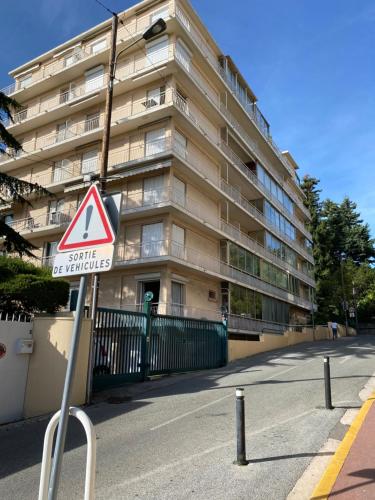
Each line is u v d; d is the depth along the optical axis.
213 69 25.94
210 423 7.43
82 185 24.12
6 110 14.10
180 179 22.92
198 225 23.78
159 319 13.98
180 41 23.44
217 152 26.09
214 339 17.03
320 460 5.29
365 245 56.94
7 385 8.42
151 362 13.29
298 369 14.22
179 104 23.03
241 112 30.39
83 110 26.83
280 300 35.41
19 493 4.62
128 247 22.42
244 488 4.50
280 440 6.20
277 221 37.22
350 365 14.69
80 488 4.66
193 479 4.81
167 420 7.81
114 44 13.57
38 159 28.19
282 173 42.72
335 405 8.41
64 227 25.09
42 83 28.52
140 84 23.83
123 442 6.45
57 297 11.04
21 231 26.44
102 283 22.72
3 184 14.93
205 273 23.39
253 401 9.16
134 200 22.62
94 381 10.88
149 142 23.05
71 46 28.39
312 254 50.66
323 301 52.03
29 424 8.07
